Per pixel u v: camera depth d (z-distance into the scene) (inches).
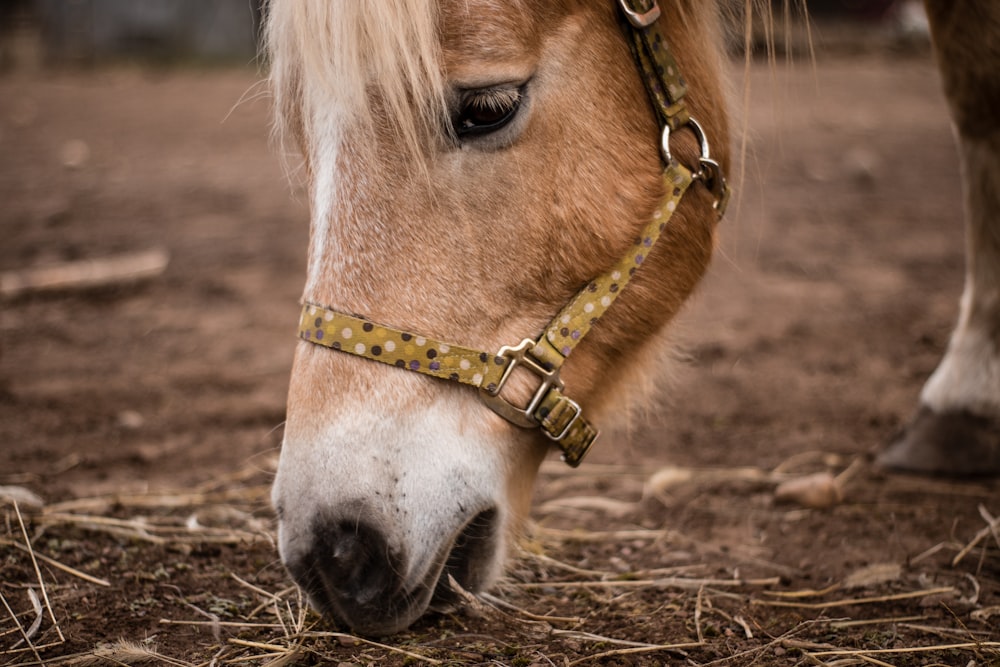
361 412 67.9
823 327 191.9
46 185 329.1
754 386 160.9
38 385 160.7
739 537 105.5
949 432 119.4
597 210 72.5
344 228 67.9
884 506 112.2
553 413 72.7
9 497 104.6
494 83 66.4
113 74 685.3
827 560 98.7
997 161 107.8
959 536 103.1
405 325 68.2
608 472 127.2
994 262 114.0
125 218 284.0
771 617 85.0
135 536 98.2
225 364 173.5
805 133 416.2
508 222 69.4
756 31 94.8
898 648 77.9
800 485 114.2
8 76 671.1
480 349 70.1
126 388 160.2
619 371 80.2
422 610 71.0
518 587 90.2
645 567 97.0
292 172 82.7
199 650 76.9
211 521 105.4
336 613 70.7
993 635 80.7
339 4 63.7
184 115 496.7
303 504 67.7
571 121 70.7
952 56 102.1
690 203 79.0
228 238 264.8
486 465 71.2
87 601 84.9
